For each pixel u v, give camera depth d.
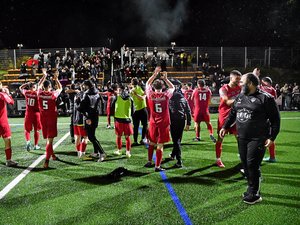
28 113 8.23
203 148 8.49
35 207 4.55
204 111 9.23
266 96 4.35
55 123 6.74
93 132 7.09
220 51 26.75
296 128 11.79
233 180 5.71
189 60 26.11
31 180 5.80
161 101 6.13
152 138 6.37
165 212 4.34
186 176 5.97
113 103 7.82
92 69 21.75
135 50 26.55
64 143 9.39
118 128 7.56
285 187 5.31
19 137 10.55
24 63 22.77
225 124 5.00
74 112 7.57
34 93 8.20
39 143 9.49
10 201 4.78
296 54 26.95
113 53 23.14
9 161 6.83
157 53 25.92
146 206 4.55
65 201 4.77
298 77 25.36
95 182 5.65
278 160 7.10
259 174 4.60
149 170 6.40
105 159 7.34
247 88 4.43
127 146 7.55
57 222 4.07
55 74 7.09
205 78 21.94
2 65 25.92
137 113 8.88
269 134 4.47
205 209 4.43
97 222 4.06
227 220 4.08
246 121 4.45
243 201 4.69
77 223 4.04
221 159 7.26
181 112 6.52
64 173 6.23
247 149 4.49
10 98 6.86
